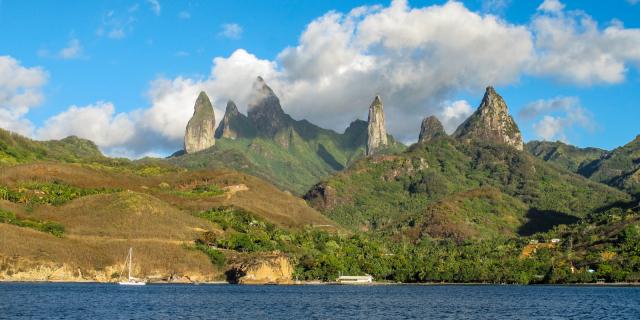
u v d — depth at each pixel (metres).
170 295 195.62
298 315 145.38
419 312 153.25
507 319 138.75
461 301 186.00
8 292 186.88
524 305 171.50
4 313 137.62
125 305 160.00
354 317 142.38
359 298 196.75
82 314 139.25
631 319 137.88
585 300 187.38
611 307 164.50
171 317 138.00
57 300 167.12
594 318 140.00
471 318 141.25
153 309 152.50
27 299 167.00
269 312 150.88
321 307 164.50
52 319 130.00
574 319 138.38
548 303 178.00
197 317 139.00
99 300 171.00
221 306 163.25
